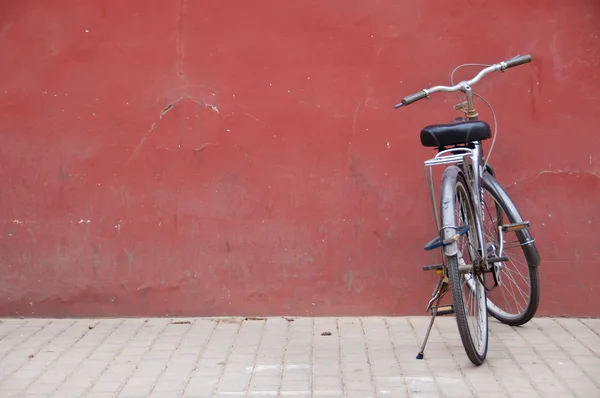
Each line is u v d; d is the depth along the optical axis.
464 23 5.30
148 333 5.23
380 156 5.38
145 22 5.38
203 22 5.36
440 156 4.87
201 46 5.38
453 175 4.46
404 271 5.45
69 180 5.47
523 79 5.30
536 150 5.33
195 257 5.50
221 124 5.41
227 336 5.15
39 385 4.39
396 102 5.36
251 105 5.39
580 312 5.39
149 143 5.44
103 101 5.42
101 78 5.41
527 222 4.86
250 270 5.50
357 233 5.44
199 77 5.39
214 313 5.53
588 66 5.27
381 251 5.45
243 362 4.69
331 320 5.43
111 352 4.90
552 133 5.32
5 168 5.47
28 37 5.39
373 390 4.25
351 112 5.37
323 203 5.43
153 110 5.42
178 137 5.43
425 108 5.35
